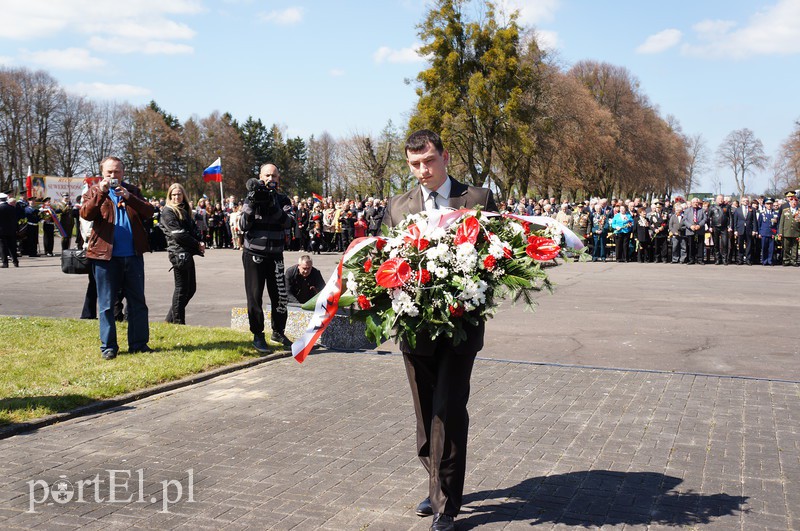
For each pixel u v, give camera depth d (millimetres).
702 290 15359
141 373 6973
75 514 4004
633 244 24484
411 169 4012
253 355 8117
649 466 4789
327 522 3918
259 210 8172
